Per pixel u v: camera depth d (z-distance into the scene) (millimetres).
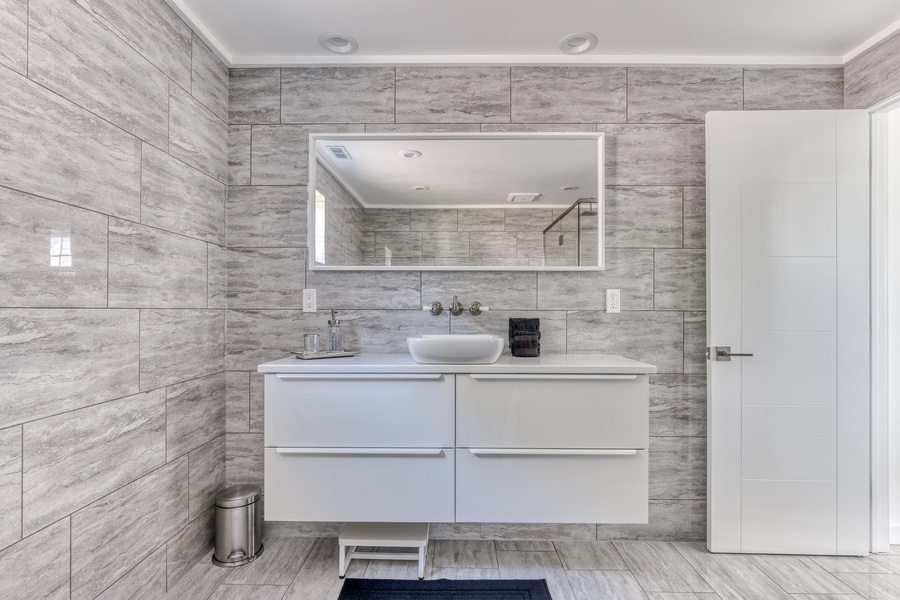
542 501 1735
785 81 2146
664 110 2156
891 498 2111
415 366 1728
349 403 1742
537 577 1815
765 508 2002
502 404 1734
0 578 1071
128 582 1498
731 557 1969
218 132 2082
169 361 1728
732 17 1840
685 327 2148
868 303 2006
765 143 2018
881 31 1919
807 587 1749
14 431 1111
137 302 1552
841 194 2004
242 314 2168
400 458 1743
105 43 1404
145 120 1589
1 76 1078
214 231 2051
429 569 1870
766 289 2016
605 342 2160
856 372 1990
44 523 1188
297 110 2174
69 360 1272
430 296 2186
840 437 1987
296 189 2178
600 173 2145
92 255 1355
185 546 1820
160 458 1669
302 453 1738
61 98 1246
